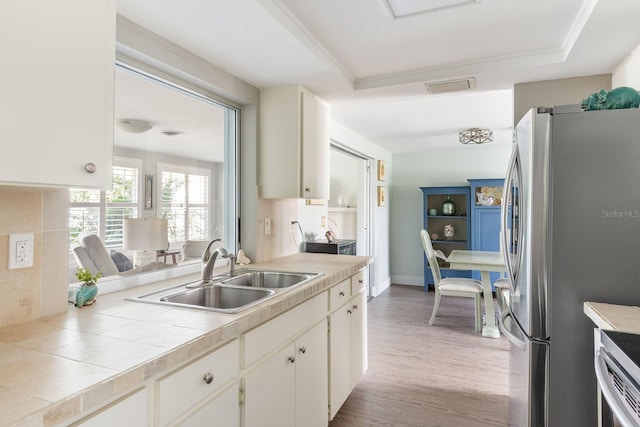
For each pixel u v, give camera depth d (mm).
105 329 1179
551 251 1577
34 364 918
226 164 2467
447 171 6105
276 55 1984
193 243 2172
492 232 5492
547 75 2287
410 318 4363
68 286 1406
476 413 2320
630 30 1724
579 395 1544
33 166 950
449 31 1899
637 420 814
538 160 1610
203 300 1810
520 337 1758
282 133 2482
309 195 2578
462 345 3496
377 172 5527
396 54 2176
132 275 1772
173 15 1569
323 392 2012
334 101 2854
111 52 1152
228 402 1263
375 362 3105
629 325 1203
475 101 3244
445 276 5789
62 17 1020
